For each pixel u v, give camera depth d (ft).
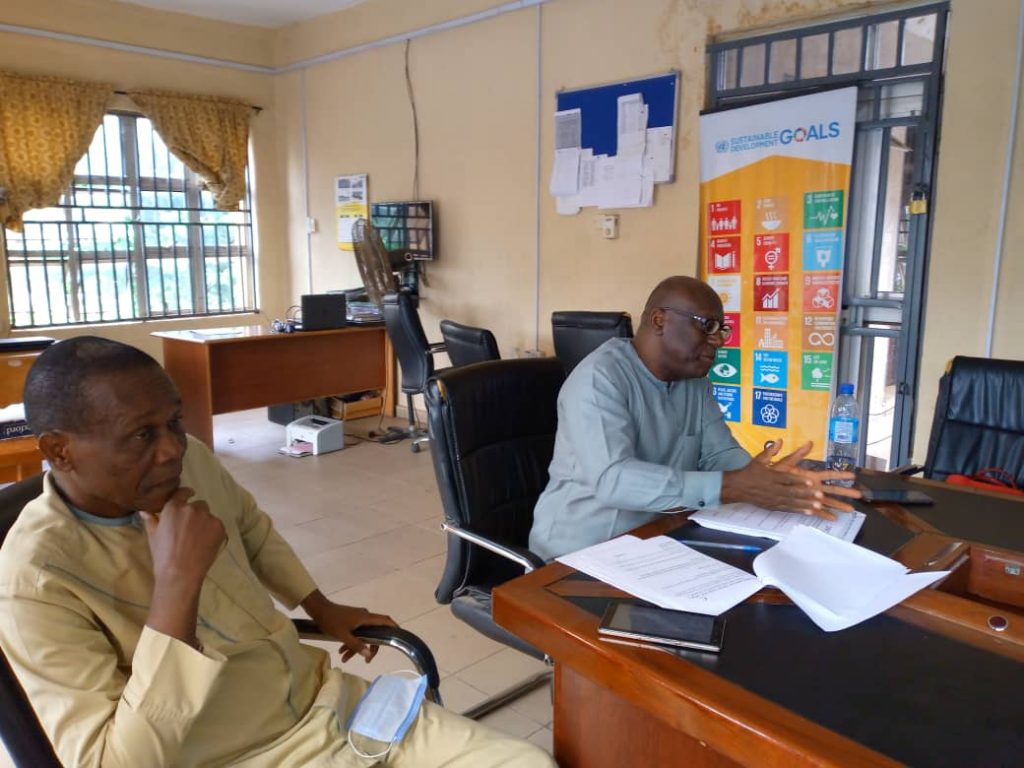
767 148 11.95
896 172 11.10
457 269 17.21
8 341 10.44
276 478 14.02
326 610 4.56
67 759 3.09
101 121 18.06
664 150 13.20
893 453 11.41
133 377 3.29
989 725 2.81
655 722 3.46
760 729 2.78
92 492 3.37
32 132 17.13
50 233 18.06
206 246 20.67
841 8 11.03
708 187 12.72
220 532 3.32
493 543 5.47
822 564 4.23
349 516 12.07
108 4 17.88
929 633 3.49
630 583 3.98
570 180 14.60
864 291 11.65
